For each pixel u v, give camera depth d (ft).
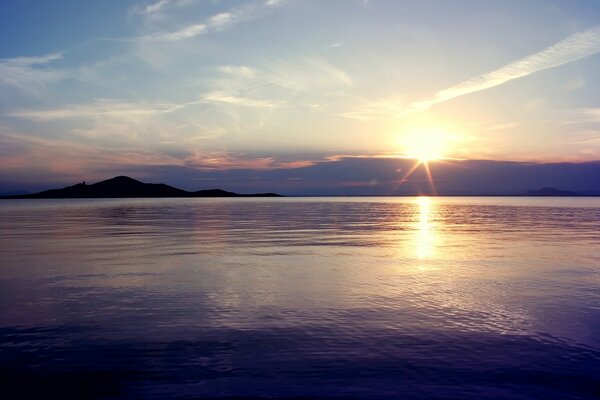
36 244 124.67
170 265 86.17
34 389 33.27
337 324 48.01
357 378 34.76
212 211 395.14
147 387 33.47
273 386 33.47
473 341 42.86
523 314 51.75
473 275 75.61
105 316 51.24
